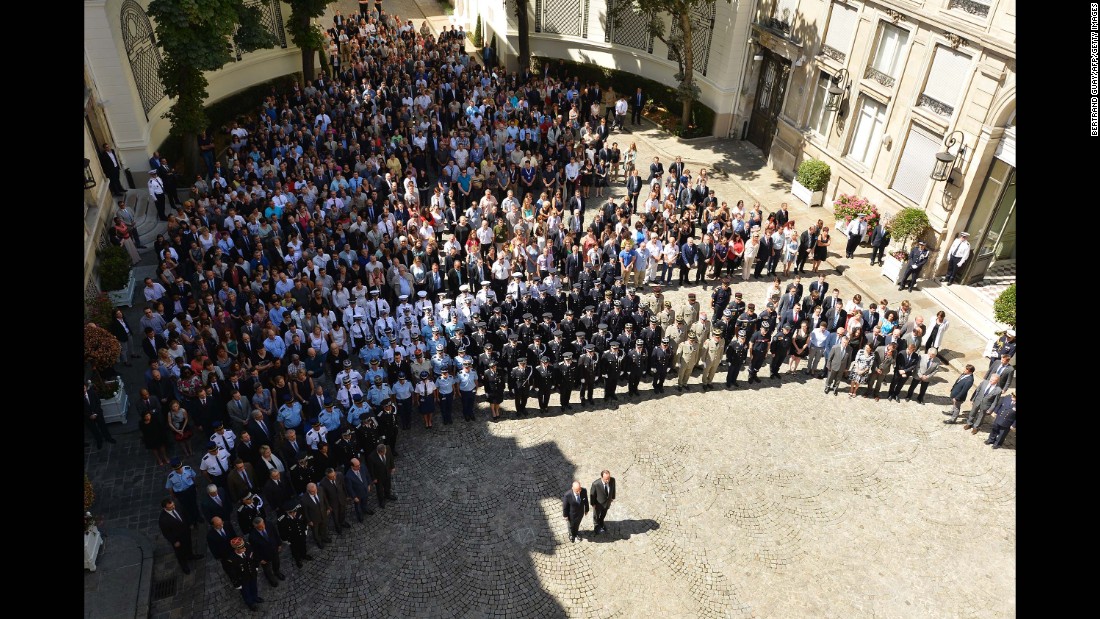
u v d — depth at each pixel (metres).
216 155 28.33
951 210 20.86
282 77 34.53
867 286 21.73
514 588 12.77
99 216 21.03
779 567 13.23
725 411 16.95
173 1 22.17
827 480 15.09
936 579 13.11
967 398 17.55
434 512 14.22
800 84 26.75
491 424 16.47
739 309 18.80
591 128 29.95
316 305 17.88
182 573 12.96
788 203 26.47
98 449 15.44
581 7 35.28
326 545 13.54
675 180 24.80
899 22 21.69
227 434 14.06
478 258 19.94
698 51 31.39
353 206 21.98
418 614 12.31
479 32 40.84
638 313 18.16
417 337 16.70
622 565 13.21
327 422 14.53
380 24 39.69
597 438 16.08
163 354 15.41
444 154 26.52
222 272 18.48
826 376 18.17
